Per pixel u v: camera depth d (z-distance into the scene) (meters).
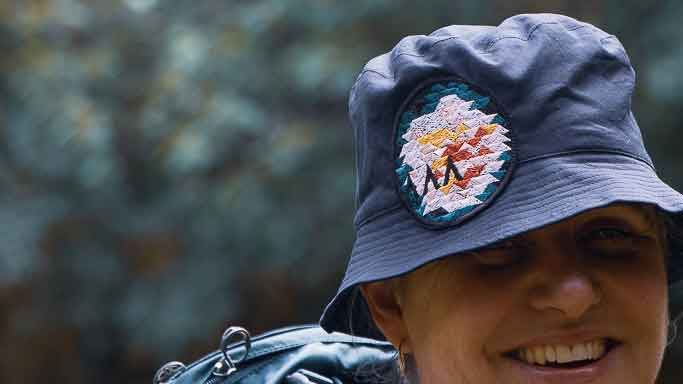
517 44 1.80
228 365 2.21
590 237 1.81
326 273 6.12
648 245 1.85
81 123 6.15
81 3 6.65
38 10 6.48
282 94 6.10
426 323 1.91
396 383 2.22
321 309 6.46
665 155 5.70
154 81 6.25
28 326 6.82
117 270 6.68
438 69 1.82
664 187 1.76
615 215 1.81
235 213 6.00
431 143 1.80
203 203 6.17
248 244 6.11
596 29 1.83
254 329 6.50
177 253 6.55
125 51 6.59
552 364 1.83
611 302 1.81
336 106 6.14
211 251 6.23
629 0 5.58
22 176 6.45
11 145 6.33
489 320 1.82
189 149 5.86
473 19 5.71
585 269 1.79
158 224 6.38
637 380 1.84
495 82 1.77
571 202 1.69
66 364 6.88
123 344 6.86
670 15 5.47
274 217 5.96
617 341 1.83
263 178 5.97
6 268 6.12
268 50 6.09
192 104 6.02
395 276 1.78
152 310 6.34
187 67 6.07
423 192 1.80
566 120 1.74
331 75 5.74
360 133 1.93
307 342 2.26
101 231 6.61
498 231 1.70
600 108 1.76
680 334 5.87
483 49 1.82
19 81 6.32
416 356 1.96
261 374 2.21
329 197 5.93
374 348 2.29
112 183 6.45
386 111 1.87
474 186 1.75
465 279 1.84
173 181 6.41
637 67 5.53
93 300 6.74
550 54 1.78
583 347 1.82
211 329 6.26
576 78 1.77
